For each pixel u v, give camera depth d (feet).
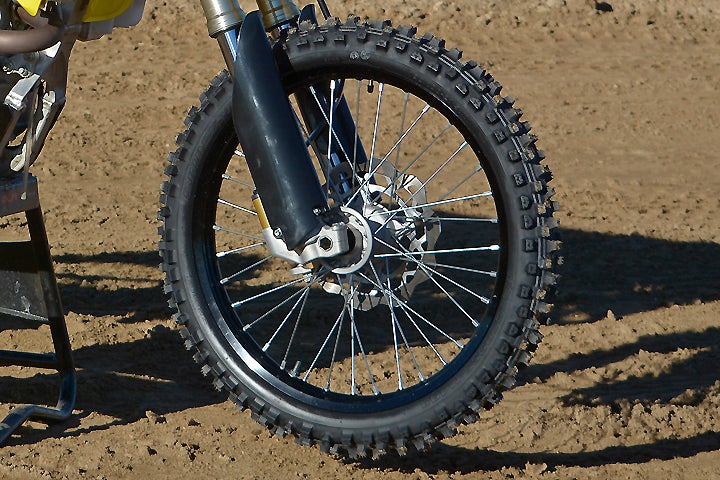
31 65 31.86
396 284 48.49
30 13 30.55
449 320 49.06
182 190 33.68
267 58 30.81
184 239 33.94
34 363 38.04
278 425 33.12
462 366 31.30
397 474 33.60
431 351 44.73
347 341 46.01
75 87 100.73
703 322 49.73
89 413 37.81
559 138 90.68
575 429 36.91
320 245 30.94
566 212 70.03
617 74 112.88
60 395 37.65
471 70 30.78
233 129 33.12
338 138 33.96
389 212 32.42
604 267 58.29
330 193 33.71
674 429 37.09
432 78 30.78
